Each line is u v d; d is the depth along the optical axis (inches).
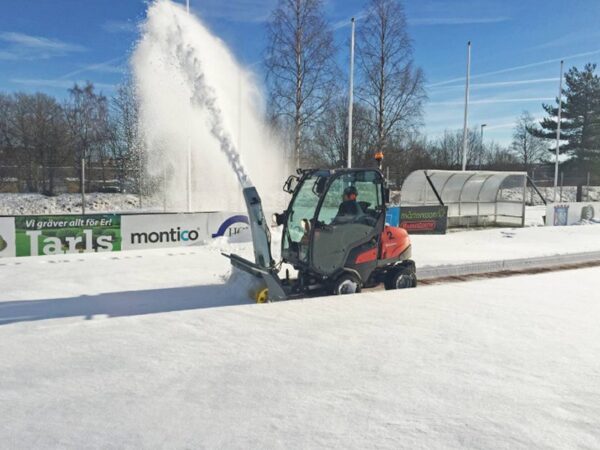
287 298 259.3
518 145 2119.8
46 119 1465.3
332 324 197.2
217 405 123.0
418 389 135.0
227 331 185.0
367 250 272.4
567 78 1641.2
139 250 444.5
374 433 110.3
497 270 408.5
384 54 1120.2
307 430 111.1
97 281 319.3
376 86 1136.2
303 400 126.5
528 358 162.2
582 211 816.3
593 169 1605.6
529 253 459.5
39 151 1400.1
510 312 224.1
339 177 258.8
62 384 134.7
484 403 126.9
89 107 1494.8
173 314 207.6
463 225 782.5
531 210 1122.0
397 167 1425.9
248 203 259.1
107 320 197.8
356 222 266.8
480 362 157.5
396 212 591.5
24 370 144.6
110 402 124.0
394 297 248.2
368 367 150.9
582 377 146.0
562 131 1658.5
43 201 1005.8
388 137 1203.2
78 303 265.4
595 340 183.3
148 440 105.7
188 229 472.1
